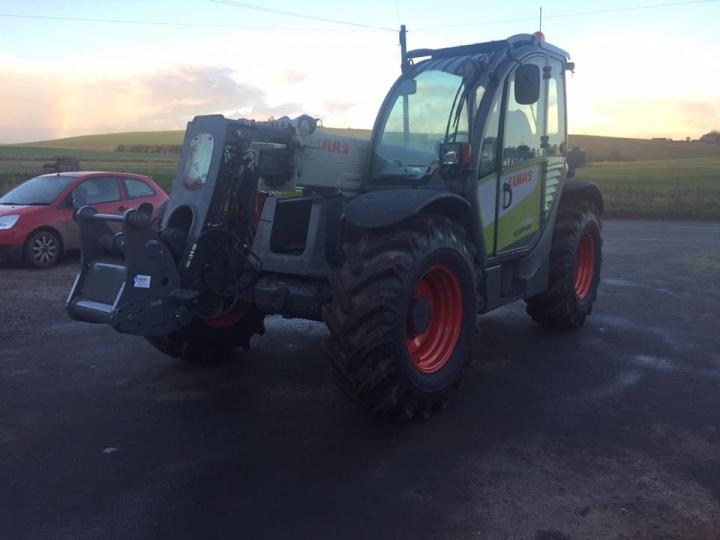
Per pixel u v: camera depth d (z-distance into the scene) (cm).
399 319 424
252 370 574
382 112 560
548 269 661
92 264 468
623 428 450
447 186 512
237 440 433
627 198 2503
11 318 748
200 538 323
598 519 338
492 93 528
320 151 494
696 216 2144
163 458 408
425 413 462
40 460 405
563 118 663
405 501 356
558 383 539
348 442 430
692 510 347
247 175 471
